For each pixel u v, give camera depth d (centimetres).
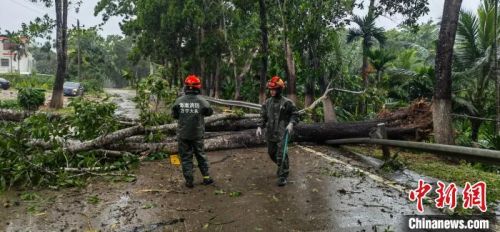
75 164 659
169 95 908
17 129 597
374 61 1650
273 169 694
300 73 1557
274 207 491
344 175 657
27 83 3747
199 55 2709
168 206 493
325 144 974
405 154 892
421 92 1518
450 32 885
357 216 462
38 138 628
